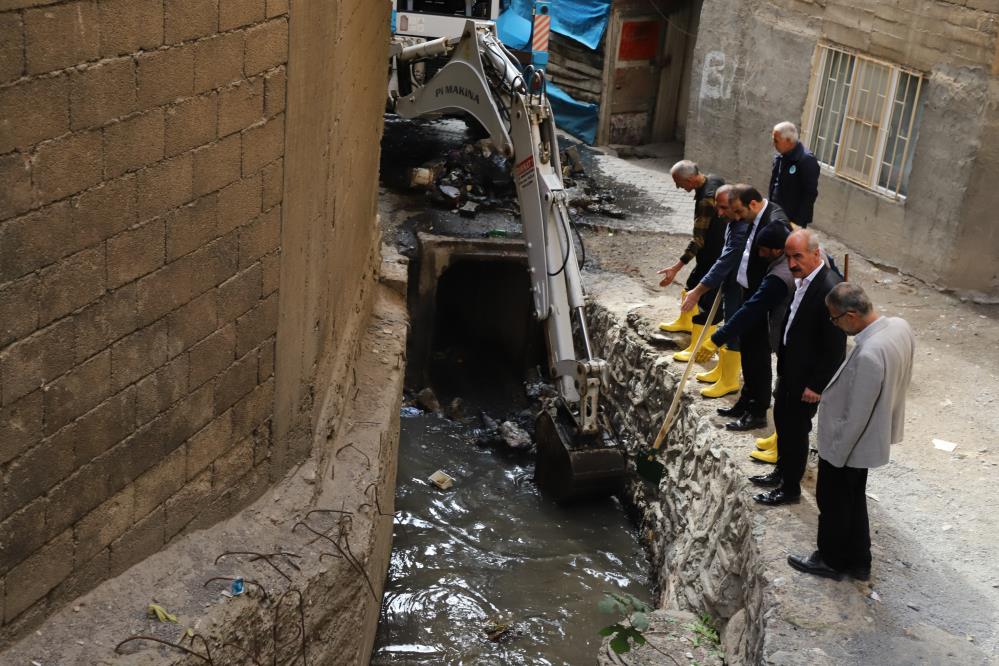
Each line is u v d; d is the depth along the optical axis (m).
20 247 3.23
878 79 12.39
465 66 11.05
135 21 3.53
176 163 3.93
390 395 7.30
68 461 3.67
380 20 8.20
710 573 7.20
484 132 16.66
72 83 3.31
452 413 12.04
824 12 13.18
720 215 7.53
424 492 10.19
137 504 4.13
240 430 4.81
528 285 13.02
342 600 5.12
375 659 7.57
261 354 4.86
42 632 3.73
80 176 3.43
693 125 16.08
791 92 13.95
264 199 4.63
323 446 5.78
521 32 16.17
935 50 11.46
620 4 17.38
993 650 5.55
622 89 18.03
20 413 3.38
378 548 6.59
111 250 3.66
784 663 5.31
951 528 6.87
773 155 14.57
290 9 4.57
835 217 13.30
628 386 10.32
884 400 5.37
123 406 3.91
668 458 9.03
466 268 13.52
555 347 9.70
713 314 8.18
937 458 7.93
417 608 8.28
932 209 11.71
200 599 4.22
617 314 10.98
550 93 18.42
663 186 15.95
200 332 4.31
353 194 6.89
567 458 9.71
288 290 5.04
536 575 8.94
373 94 8.06
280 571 4.66
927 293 11.77
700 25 15.45
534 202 9.84
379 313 8.95
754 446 7.61
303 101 4.93
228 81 4.16
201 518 4.63
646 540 9.31
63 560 3.77
